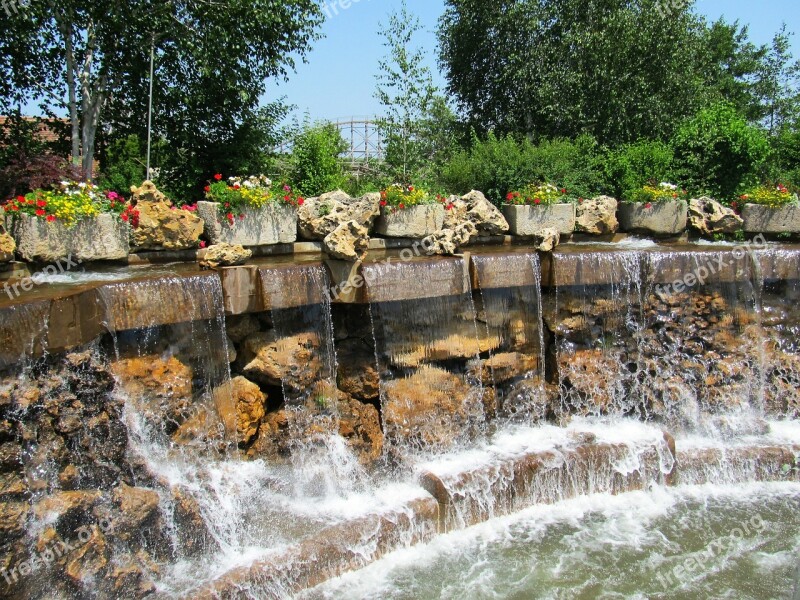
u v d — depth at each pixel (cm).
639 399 887
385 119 1563
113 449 571
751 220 1142
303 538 602
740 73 2917
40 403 522
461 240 849
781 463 807
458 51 1850
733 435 866
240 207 824
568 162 1321
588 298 865
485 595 576
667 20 1574
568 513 716
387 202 917
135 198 775
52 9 1129
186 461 638
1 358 494
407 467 722
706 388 901
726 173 1327
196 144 1429
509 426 838
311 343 726
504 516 705
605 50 1562
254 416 701
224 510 618
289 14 1295
